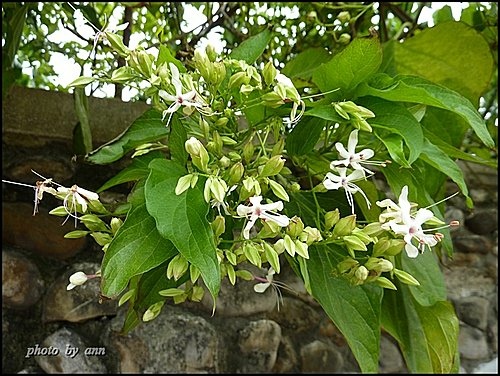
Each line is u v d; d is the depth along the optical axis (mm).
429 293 350
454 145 378
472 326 615
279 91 232
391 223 229
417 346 374
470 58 431
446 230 311
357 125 247
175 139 234
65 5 433
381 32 515
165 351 472
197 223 204
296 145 284
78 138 424
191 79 229
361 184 317
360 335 276
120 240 211
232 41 530
